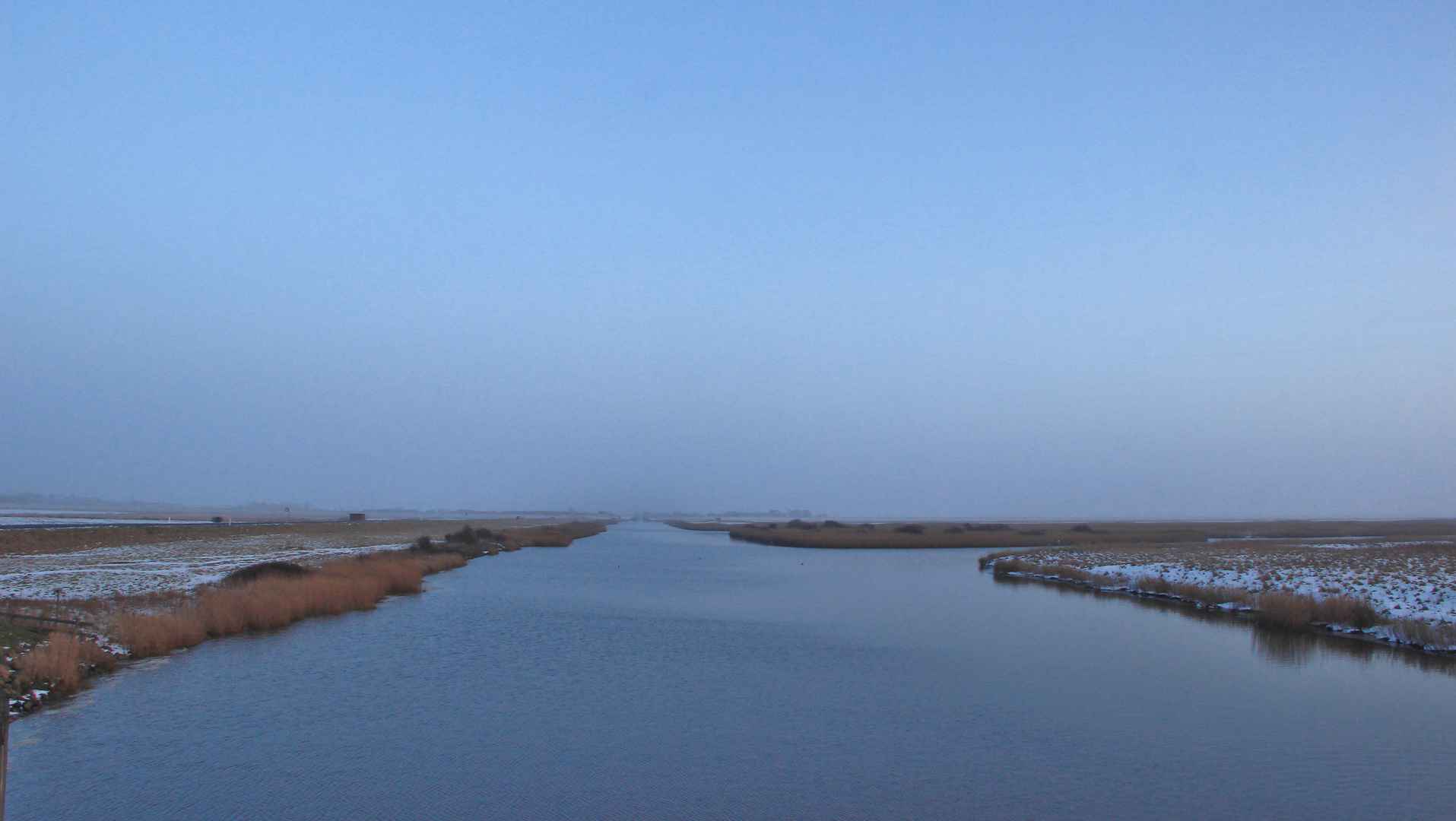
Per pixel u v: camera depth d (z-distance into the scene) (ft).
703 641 102.37
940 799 49.49
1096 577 176.24
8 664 67.15
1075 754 58.13
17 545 198.08
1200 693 76.38
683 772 53.67
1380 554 203.41
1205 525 577.84
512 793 49.62
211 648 92.02
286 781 50.88
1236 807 48.49
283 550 220.23
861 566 240.94
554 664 86.53
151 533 257.34
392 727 62.69
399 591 151.02
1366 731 63.93
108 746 56.90
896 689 77.20
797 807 48.03
